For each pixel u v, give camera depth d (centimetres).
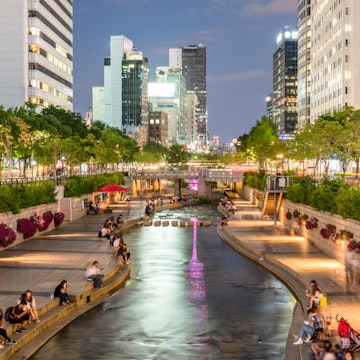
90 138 11762
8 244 4497
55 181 7106
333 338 2181
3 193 4616
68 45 18112
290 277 3566
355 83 14538
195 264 4316
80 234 5509
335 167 13788
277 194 6981
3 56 14175
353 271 3092
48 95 15600
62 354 2277
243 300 3162
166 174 13200
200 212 9238
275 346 2372
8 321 2409
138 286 3534
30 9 14388
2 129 8062
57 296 2864
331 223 4225
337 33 15188
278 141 12925
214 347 2364
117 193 10862
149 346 2378
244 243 4959
